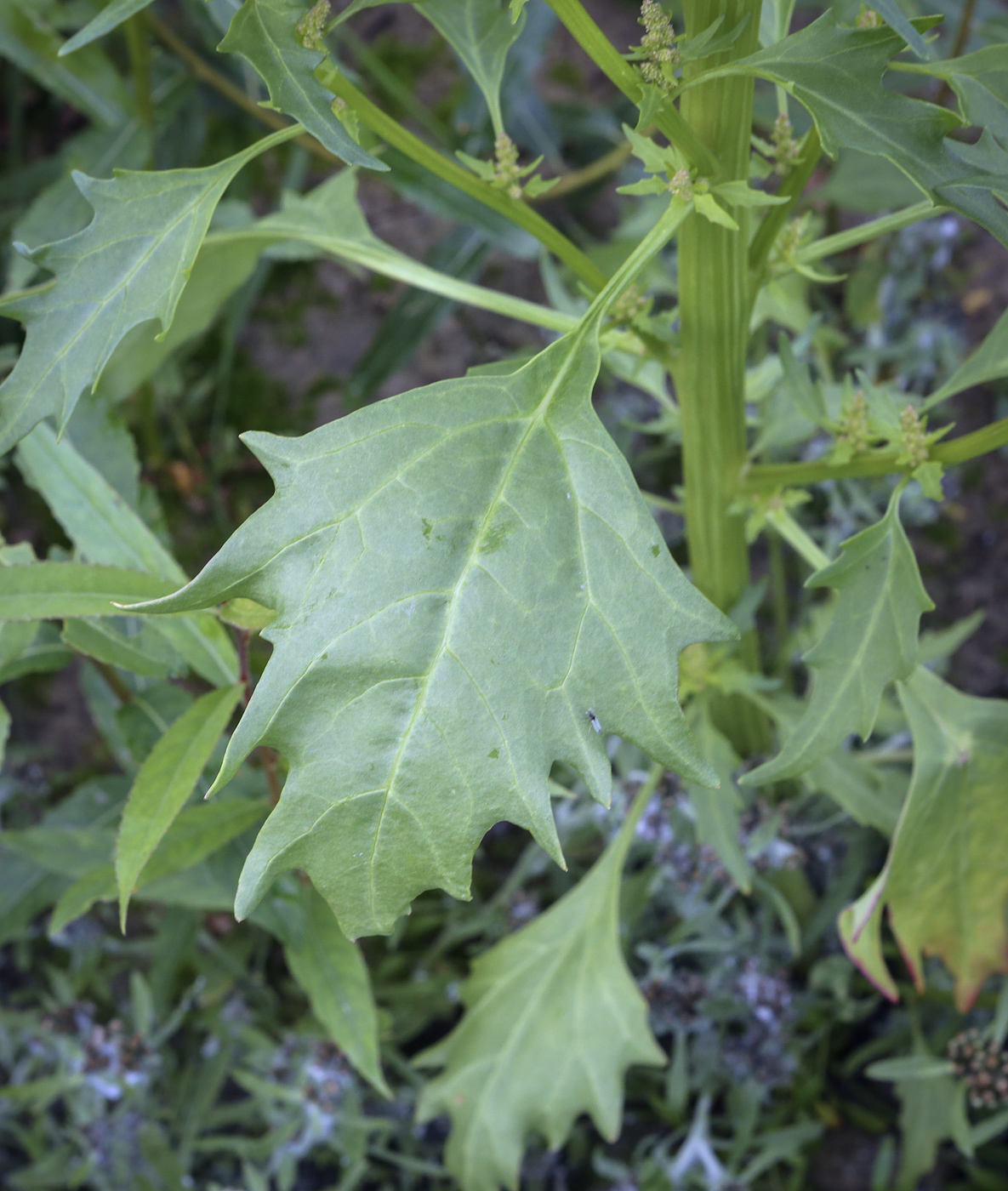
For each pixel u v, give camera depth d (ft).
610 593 1.22
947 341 2.31
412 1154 1.96
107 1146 1.91
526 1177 1.97
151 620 1.51
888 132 1.26
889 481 2.26
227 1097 2.09
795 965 2.01
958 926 1.61
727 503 1.63
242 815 1.57
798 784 1.93
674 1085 1.90
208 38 2.35
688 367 1.54
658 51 1.30
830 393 1.72
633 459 2.32
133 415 2.58
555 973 1.78
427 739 1.22
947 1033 1.92
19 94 2.62
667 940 1.99
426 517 1.23
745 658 1.79
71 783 2.37
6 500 2.56
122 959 2.21
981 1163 1.98
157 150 2.50
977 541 2.45
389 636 1.22
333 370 2.68
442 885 1.23
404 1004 2.01
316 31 1.24
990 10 2.22
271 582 1.22
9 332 2.37
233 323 2.42
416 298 2.37
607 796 1.22
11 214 2.51
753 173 1.46
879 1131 2.01
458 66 2.80
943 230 2.27
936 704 1.56
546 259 1.82
